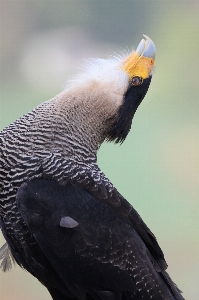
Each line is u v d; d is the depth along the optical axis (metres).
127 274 10.03
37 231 9.80
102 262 9.95
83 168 10.06
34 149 9.92
